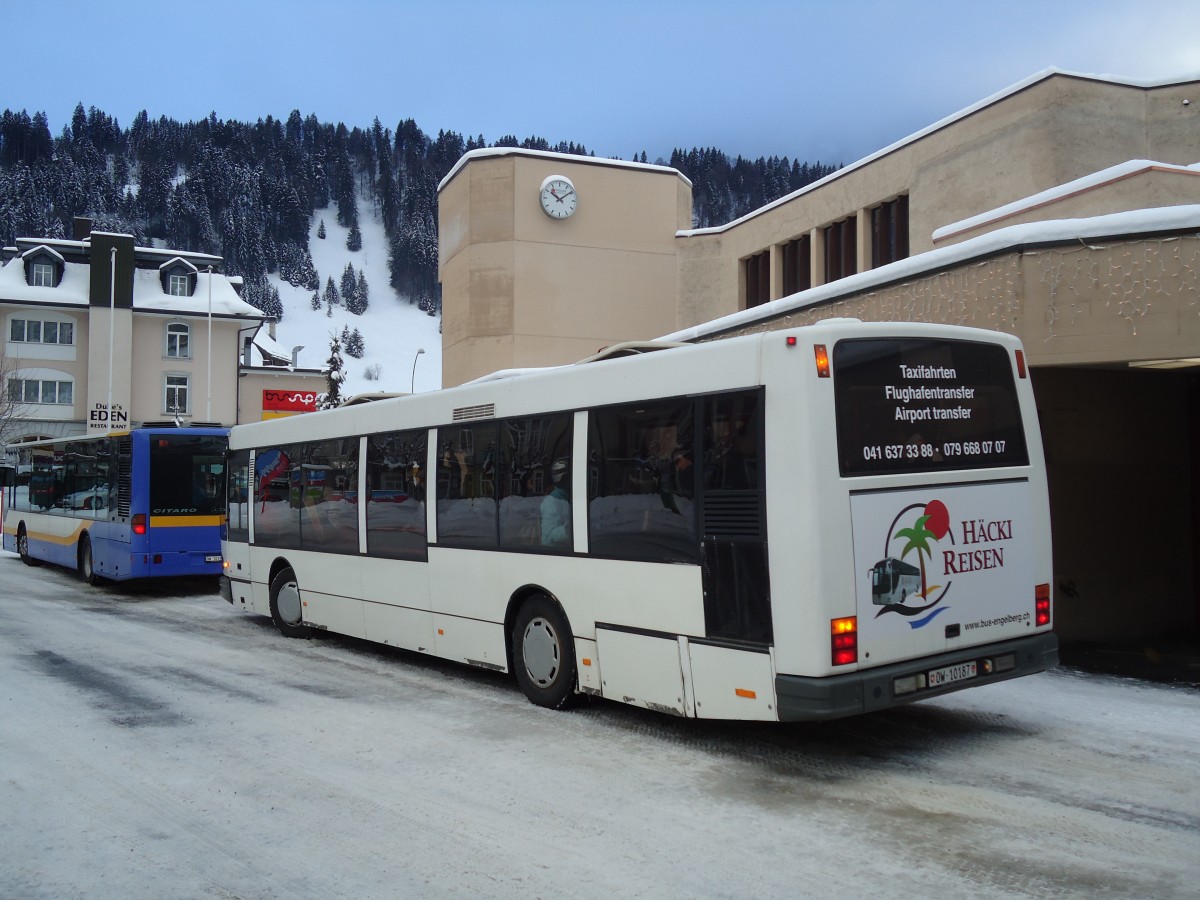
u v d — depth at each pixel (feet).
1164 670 29.48
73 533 63.05
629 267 75.72
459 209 77.51
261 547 40.78
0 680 30.40
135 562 52.06
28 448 76.79
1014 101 47.16
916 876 14.43
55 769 20.71
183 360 183.42
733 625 19.83
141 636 39.73
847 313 37.45
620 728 23.61
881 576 18.99
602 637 23.34
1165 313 27.63
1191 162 45.47
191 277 187.62
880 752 21.12
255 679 30.45
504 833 16.60
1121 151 45.70
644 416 22.33
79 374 177.37
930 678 19.44
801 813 17.29
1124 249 28.27
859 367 19.40
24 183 601.62
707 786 18.97
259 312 187.52
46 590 58.34
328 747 22.22
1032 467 22.00
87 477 60.90
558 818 17.29
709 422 20.58
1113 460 35.24
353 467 34.22
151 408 181.27
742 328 43.98
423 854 15.72
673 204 76.74
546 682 25.52
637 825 16.87
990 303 30.99
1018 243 29.84
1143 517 35.70
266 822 17.34
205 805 18.31
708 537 20.40
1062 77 45.03
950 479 20.30
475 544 27.96
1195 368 33.58
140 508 52.19
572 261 74.79
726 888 14.15
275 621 39.58
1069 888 13.92
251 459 41.86
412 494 30.94
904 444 19.83
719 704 20.15
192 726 24.31
